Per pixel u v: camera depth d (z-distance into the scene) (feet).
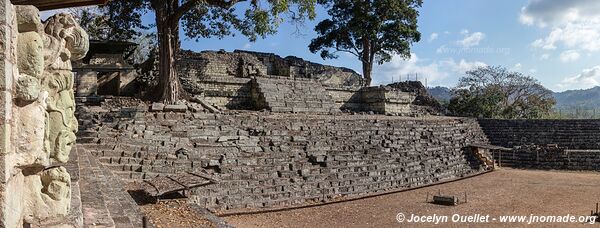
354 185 71.97
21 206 14.80
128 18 95.40
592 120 123.85
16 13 13.84
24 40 14.11
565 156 111.24
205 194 56.08
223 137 69.87
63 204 17.01
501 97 167.43
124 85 98.58
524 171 104.17
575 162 110.01
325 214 57.47
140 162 57.11
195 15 94.84
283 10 76.48
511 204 64.69
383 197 70.03
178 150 62.54
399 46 157.38
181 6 82.43
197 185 50.26
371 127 97.66
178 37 92.17
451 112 166.61
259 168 65.51
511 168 111.04
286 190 63.93
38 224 16.01
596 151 109.19
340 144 82.74
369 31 153.07
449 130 116.06
